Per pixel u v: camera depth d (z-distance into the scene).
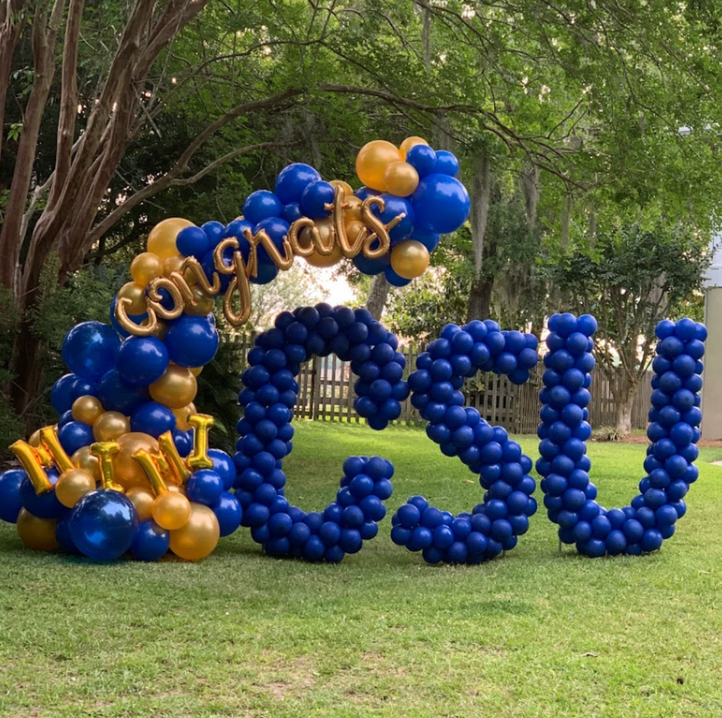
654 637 4.12
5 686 3.26
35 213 12.98
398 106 10.45
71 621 4.07
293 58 10.18
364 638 3.97
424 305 22.08
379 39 10.49
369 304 16.06
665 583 5.26
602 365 20.33
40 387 9.27
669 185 10.18
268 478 6.13
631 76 10.01
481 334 6.10
